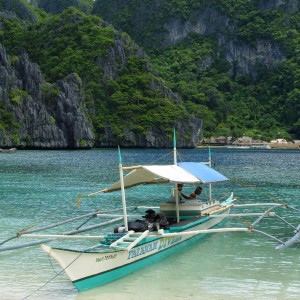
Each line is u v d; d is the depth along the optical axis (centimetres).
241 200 3947
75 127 17675
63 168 7538
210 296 1557
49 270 1834
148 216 2091
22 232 1997
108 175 6206
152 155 13050
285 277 1752
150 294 1570
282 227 2694
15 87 18288
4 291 1603
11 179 5591
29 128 17238
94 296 1557
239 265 1903
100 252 1628
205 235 2434
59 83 19012
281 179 5947
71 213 3188
